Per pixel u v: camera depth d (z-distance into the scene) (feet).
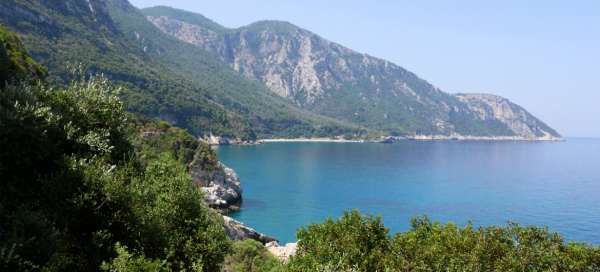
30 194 73.51
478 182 520.83
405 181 508.12
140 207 86.38
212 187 341.62
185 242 97.76
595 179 568.41
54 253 63.52
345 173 565.12
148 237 84.02
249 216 317.01
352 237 100.22
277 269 114.42
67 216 73.36
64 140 86.22
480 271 83.46
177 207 100.37
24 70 142.20
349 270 82.99
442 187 469.98
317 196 398.21
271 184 460.96
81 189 76.84
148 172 109.70
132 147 107.14
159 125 383.86
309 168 609.42
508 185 498.69
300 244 107.76
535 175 611.06
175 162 119.44
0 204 65.10
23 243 59.82
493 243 87.10
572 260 80.89
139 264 70.49
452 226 100.58
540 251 84.48
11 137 74.38
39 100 87.71
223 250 105.29
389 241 104.01
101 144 89.45
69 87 101.91
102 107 100.07
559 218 322.75
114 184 79.97
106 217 77.77
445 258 88.17
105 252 75.41
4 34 178.29
